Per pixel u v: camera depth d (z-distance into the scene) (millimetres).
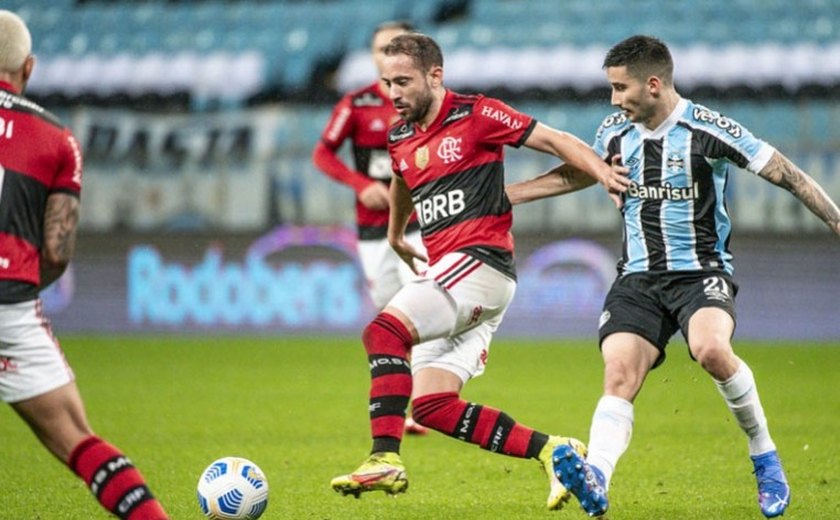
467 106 18906
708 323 18281
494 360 47375
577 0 72562
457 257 18766
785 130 63250
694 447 27531
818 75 66062
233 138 65438
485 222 19000
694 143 19062
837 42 67625
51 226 14727
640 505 20734
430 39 19078
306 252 56844
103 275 58656
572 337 55906
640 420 32219
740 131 18938
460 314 18625
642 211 19516
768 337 55562
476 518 19734
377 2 74812
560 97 67562
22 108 14766
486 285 18828
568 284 56188
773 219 55906
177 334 57688
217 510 17984
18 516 19844
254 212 59281
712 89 66375
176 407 34531
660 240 19375
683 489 22328
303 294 56781
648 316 19094
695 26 69688
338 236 56531
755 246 55938
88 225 59312
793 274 55562
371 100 30719
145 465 25141
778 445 27656
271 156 59344
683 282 19188
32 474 23953
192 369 44094
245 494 18016
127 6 76062
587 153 18625
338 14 74375
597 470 17281
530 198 19875
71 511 20250
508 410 34031
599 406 18234
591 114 65938
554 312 56156
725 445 27812
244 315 57281
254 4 75438
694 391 38938
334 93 71375
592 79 67438
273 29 73812
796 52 67125
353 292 56188
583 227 56312
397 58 18688
